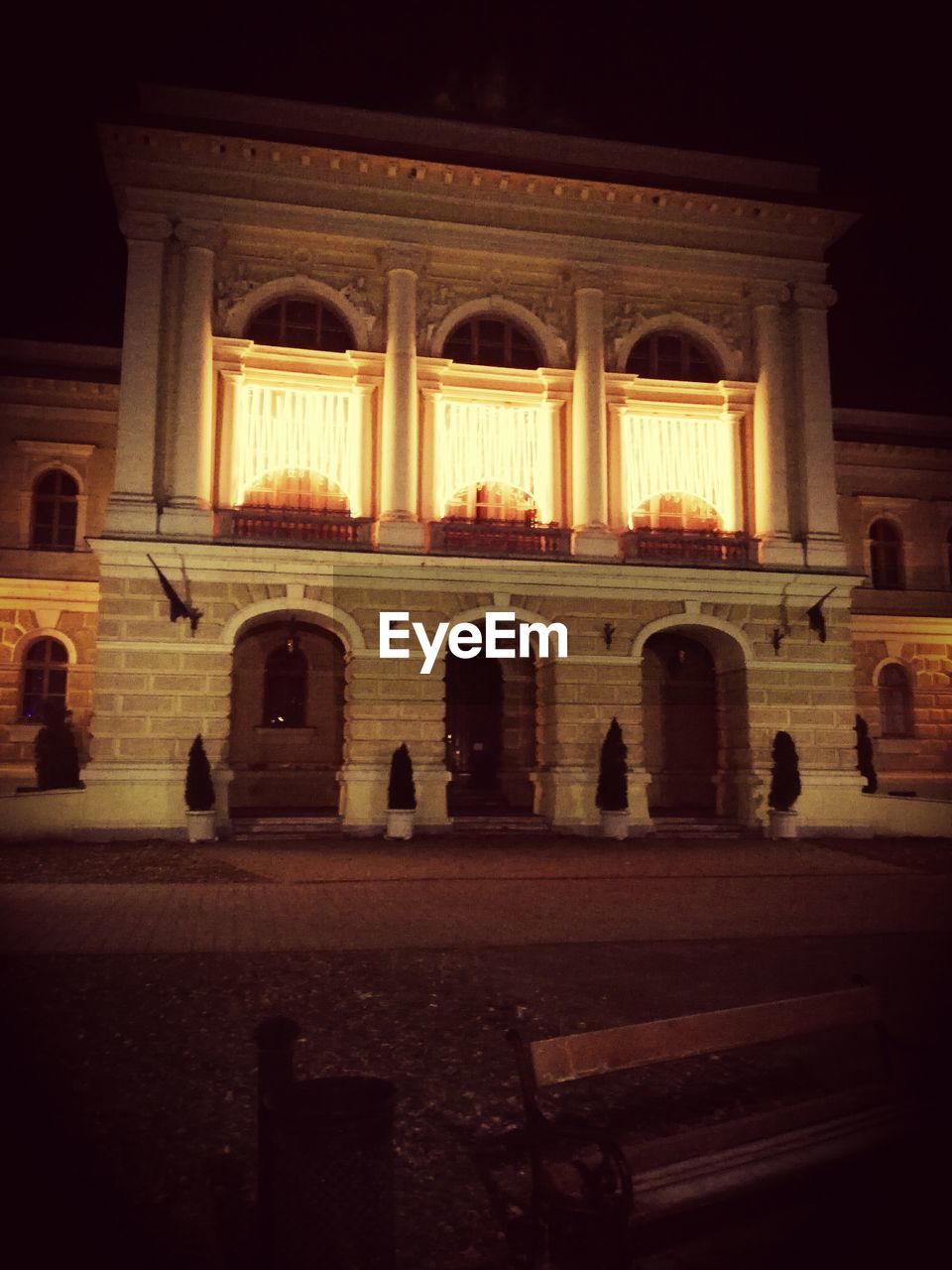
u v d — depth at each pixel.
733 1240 5.07
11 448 29.44
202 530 23.77
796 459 27.70
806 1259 4.89
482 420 26.53
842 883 17.59
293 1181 4.33
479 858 20.31
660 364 27.97
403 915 13.98
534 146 27.34
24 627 28.78
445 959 11.13
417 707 24.39
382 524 24.88
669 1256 4.92
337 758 28.33
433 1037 8.30
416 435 25.73
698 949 11.90
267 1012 8.89
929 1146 5.88
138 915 13.45
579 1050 5.25
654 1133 6.44
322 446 25.55
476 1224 5.27
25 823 21.94
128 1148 6.10
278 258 25.78
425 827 23.94
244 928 12.72
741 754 26.28
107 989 9.47
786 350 28.22
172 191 24.72
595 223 27.02
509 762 28.48
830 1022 6.29
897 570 34.12
